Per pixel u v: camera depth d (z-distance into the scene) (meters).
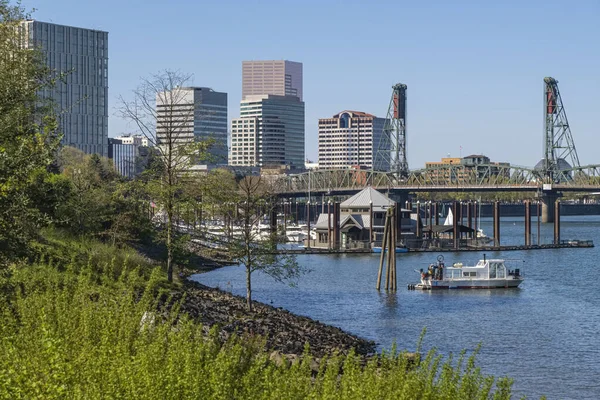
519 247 191.25
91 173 116.31
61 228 80.69
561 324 82.75
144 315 40.47
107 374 27.91
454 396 29.84
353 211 193.75
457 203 191.38
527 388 56.59
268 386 29.20
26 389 25.89
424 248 186.12
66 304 39.56
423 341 72.12
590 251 188.25
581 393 55.62
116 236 90.25
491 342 72.38
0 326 35.03
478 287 113.69
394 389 29.33
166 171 78.69
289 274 87.81
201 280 115.31
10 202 43.69
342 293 105.19
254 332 60.25
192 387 27.81
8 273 44.75
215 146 89.38
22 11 55.75
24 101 48.78
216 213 81.44
